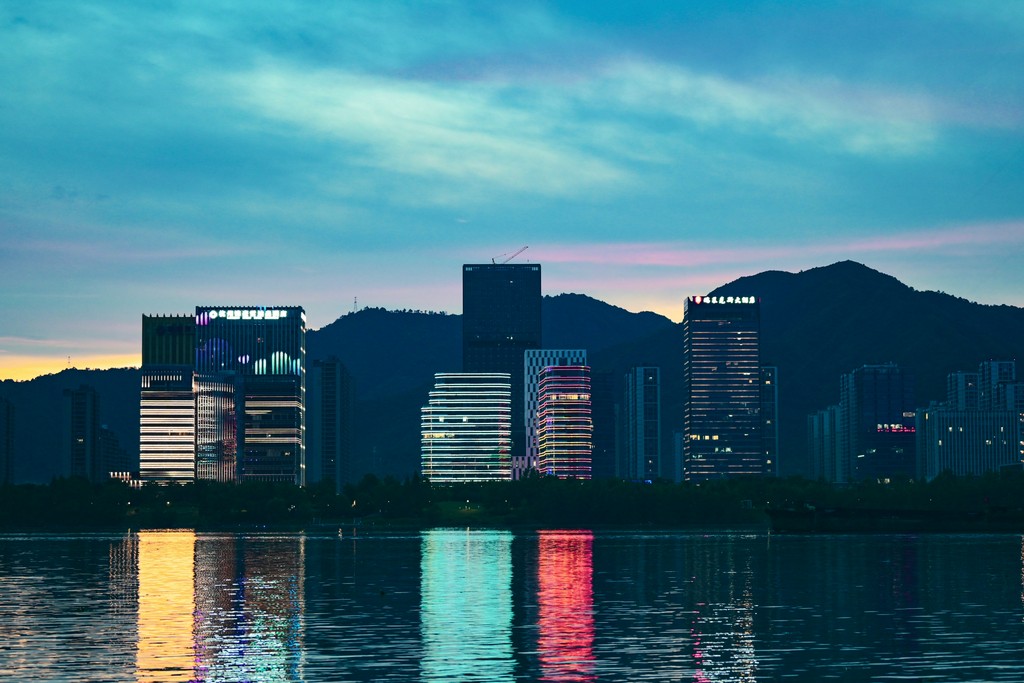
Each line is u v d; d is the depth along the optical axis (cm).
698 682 10381
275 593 18550
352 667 11081
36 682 10362
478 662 11350
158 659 11538
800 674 10712
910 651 11956
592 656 11675
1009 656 11644
